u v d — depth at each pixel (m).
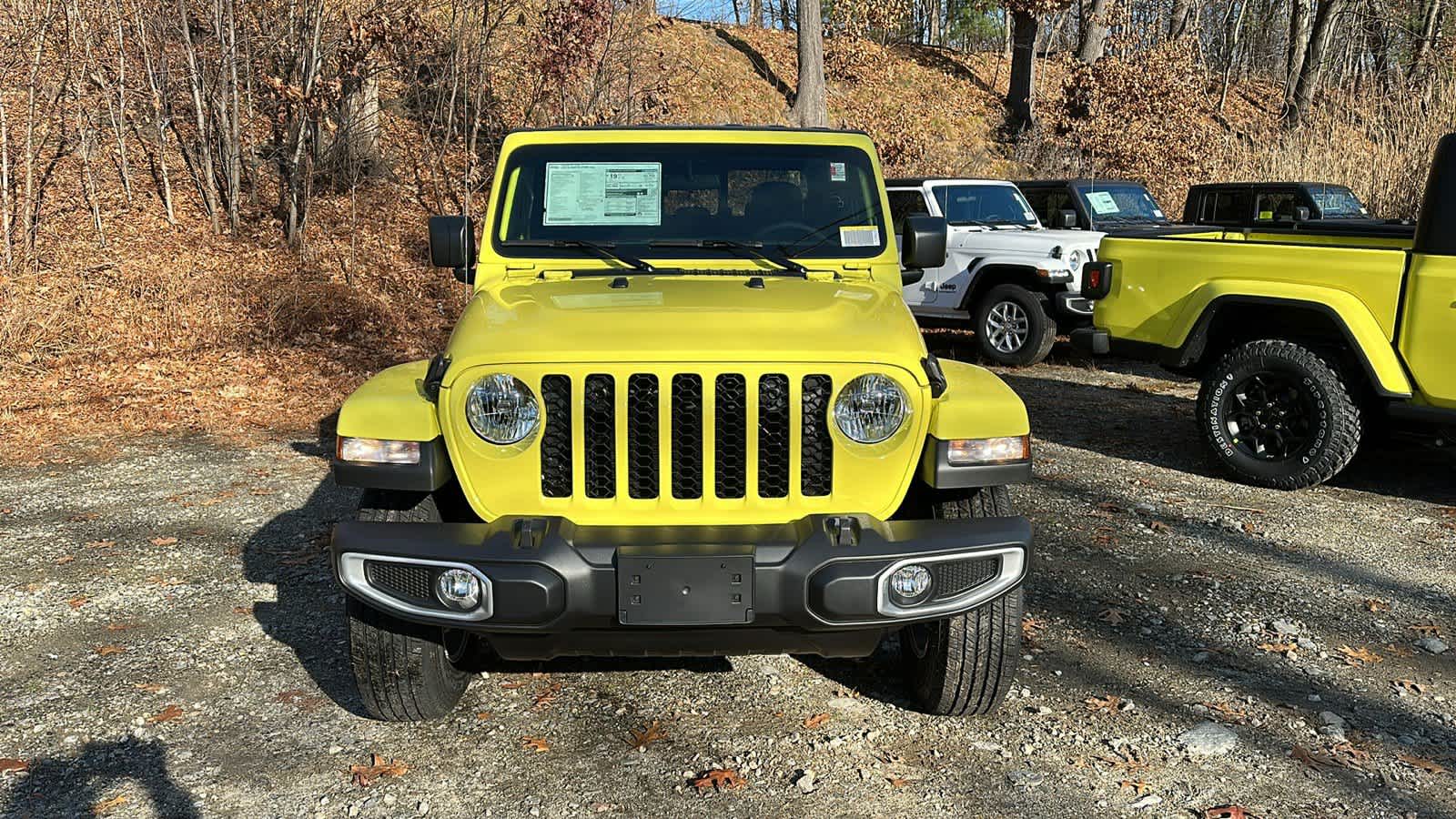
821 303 3.70
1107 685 4.11
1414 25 30.23
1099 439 8.23
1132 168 21.08
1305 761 3.56
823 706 3.95
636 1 17.44
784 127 4.49
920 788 3.40
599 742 3.69
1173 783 3.43
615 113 15.89
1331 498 6.63
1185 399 9.78
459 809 3.29
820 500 3.31
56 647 4.45
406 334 12.09
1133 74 21.38
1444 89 15.98
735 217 4.39
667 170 4.39
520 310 3.61
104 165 15.05
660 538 3.16
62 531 5.97
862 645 3.41
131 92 14.58
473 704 3.96
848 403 3.26
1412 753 3.62
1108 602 4.94
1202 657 4.35
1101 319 7.56
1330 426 6.49
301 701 3.98
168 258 13.16
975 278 11.42
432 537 3.18
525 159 4.40
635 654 3.40
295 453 7.72
